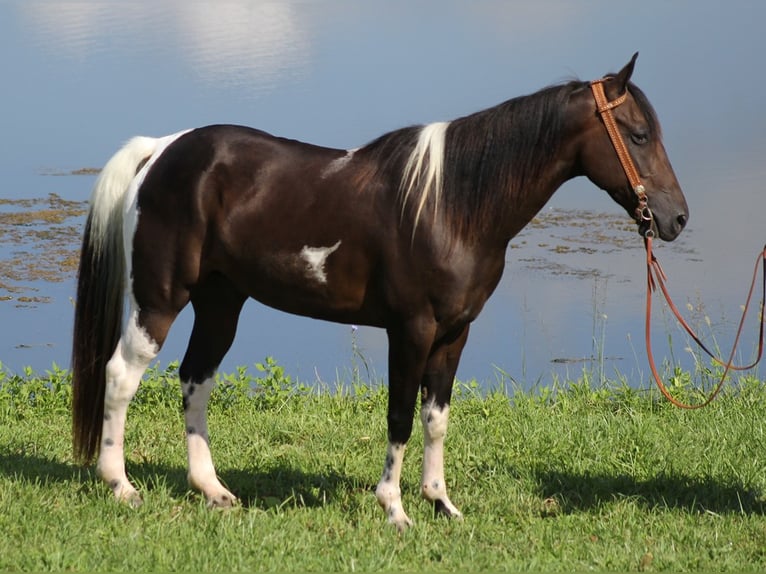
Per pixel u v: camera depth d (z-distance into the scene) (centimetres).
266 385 1245
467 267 805
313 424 1120
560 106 802
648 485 933
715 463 961
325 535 804
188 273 850
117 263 880
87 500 854
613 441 1037
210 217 841
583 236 2058
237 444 1048
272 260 832
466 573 742
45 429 1088
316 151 846
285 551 765
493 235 808
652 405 1194
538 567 753
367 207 811
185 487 912
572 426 1084
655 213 807
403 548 786
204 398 897
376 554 762
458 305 810
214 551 755
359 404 1194
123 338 871
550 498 912
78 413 889
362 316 841
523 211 811
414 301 806
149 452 1015
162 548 754
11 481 890
